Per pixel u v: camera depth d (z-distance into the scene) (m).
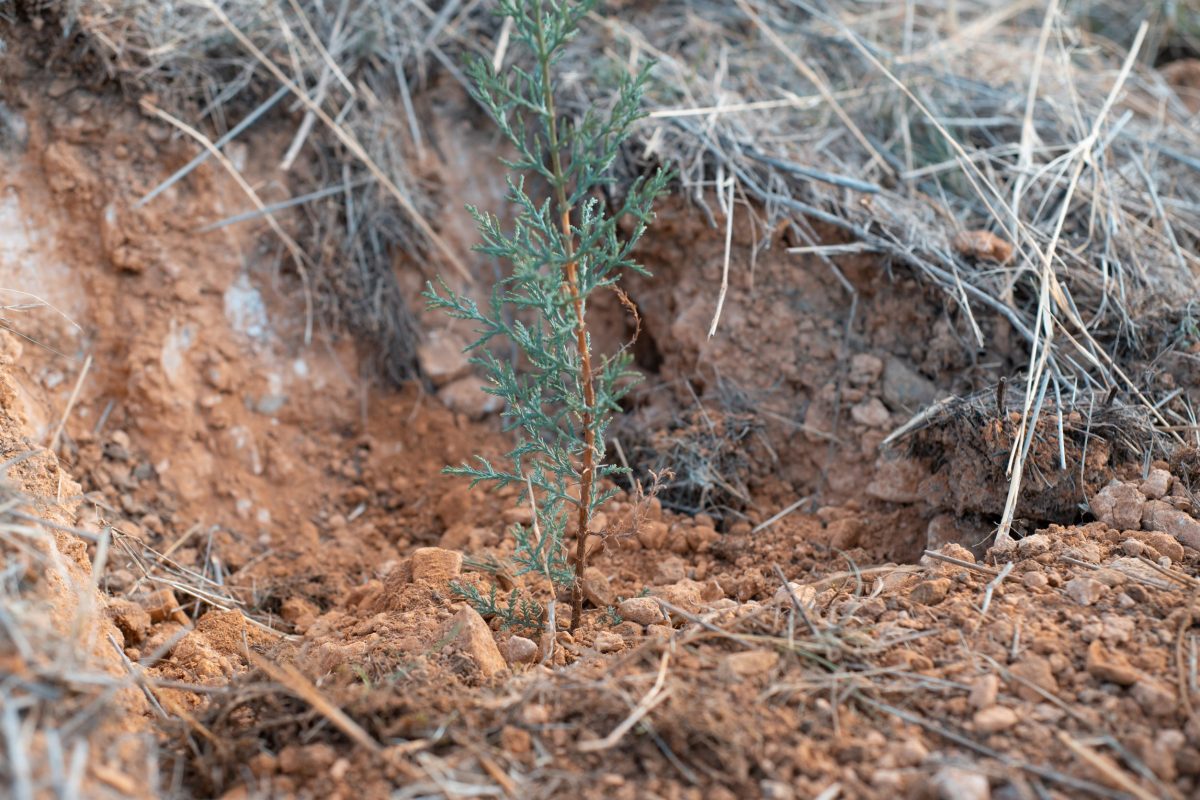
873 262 3.96
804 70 4.39
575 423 3.96
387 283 4.23
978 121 4.51
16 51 3.85
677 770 2.24
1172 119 4.86
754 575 3.27
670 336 4.16
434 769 2.24
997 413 3.30
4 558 2.46
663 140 4.19
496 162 4.44
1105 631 2.53
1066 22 5.37
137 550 3.44
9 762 1.98
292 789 2.24
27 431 3.31
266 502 3.85
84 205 3.87
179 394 3.82
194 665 2.89
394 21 4.52
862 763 2.26
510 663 2.73
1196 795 2.16
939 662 2.52
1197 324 3.72
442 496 3.93
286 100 4.23
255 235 4.06
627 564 3.44
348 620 3.11
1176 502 3.07
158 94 3.98
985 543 3.25
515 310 4.36
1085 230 4.12
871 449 3.70
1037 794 2.18
